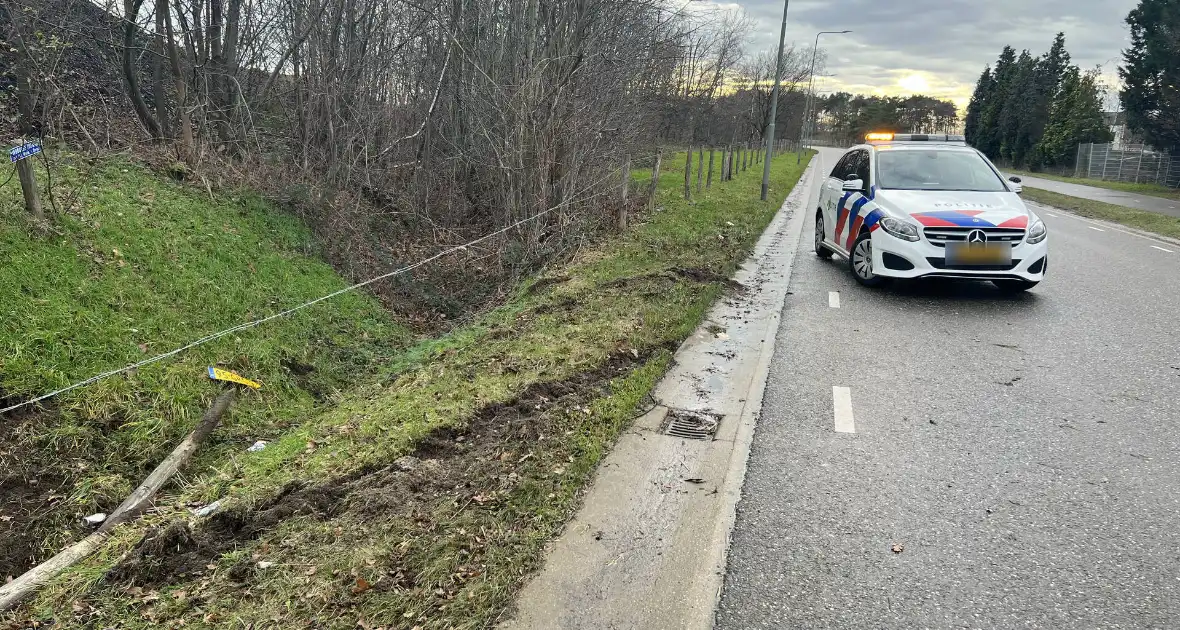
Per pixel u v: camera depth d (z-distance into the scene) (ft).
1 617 10.44
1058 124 163.22
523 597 9.62
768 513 11.64
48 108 29.91
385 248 35.58
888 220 26.35
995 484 12.54
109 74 38.22
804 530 11.18
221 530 11.75
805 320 23.17
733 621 9.23
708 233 38.55
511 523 11.14
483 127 40.19
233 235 26.63
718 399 16.44
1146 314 23.88
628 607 9.47
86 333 17.58
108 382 16.48
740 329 22.17
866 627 9.12
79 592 10.66
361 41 43.27
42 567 11.51
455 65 43.86
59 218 20.95
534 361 18.10
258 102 42.27
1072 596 9.64
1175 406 15.90
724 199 56.39
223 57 39.83
